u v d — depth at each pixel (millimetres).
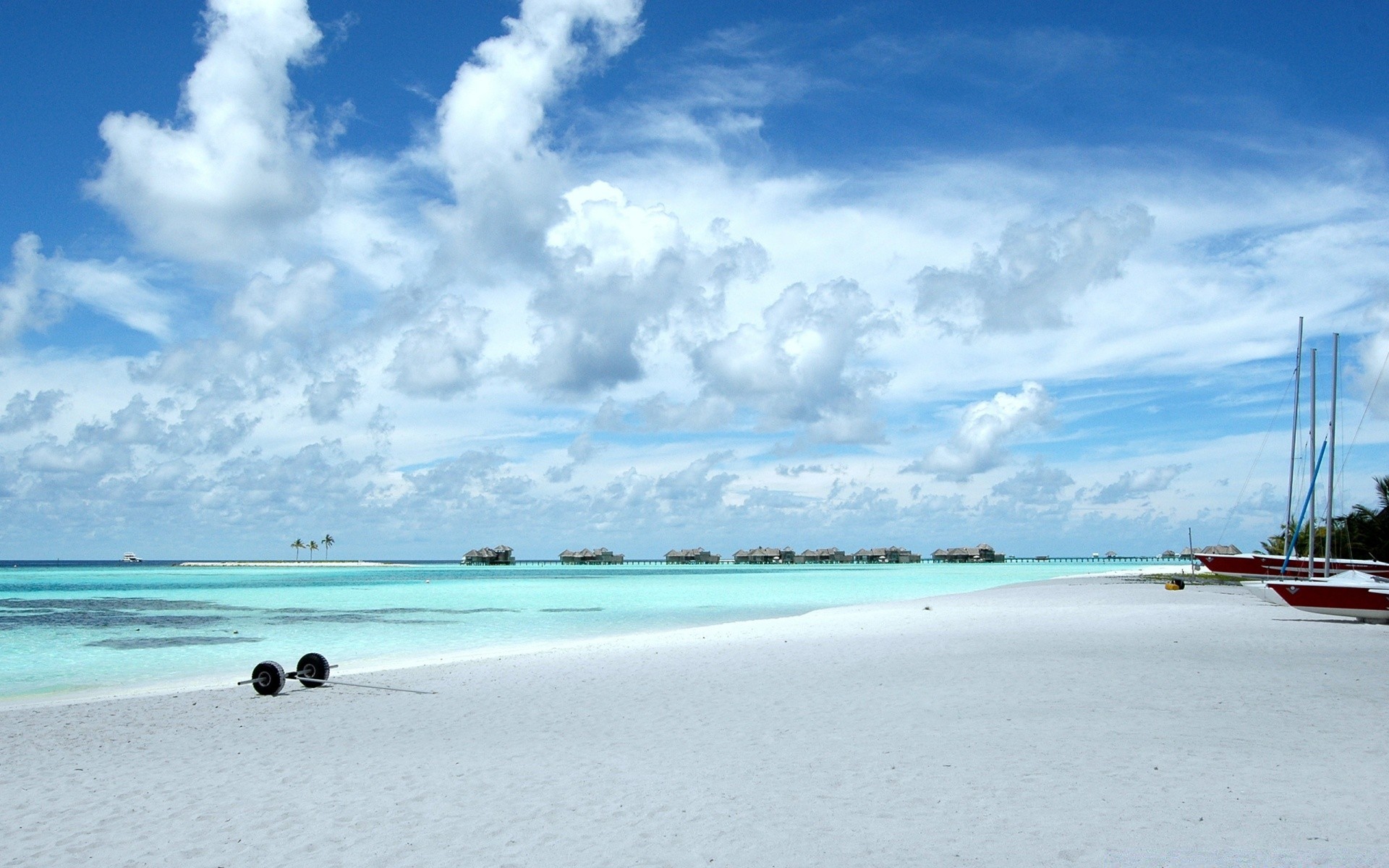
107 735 12539
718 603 51094
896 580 93250
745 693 14281
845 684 14812
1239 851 6438
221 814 8320
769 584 82000
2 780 9852
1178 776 8539
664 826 7496
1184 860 6281
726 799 8242
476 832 7531
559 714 13070
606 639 26547
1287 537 46812
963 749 9883
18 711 14609
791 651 20000
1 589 74688
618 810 8008
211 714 14148
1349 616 26625
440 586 83438
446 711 13750
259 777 9773
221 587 79312
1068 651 18484
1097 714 11648
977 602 40906
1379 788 8055
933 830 7129
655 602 53219
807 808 7844
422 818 7988
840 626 26922
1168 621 26000
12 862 7109
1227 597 41312
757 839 7062
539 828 7566
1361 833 6793
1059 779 8516
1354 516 70625
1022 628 24344
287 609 47531
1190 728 10758
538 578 113500
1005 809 7602
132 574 135125
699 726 11781
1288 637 21250
